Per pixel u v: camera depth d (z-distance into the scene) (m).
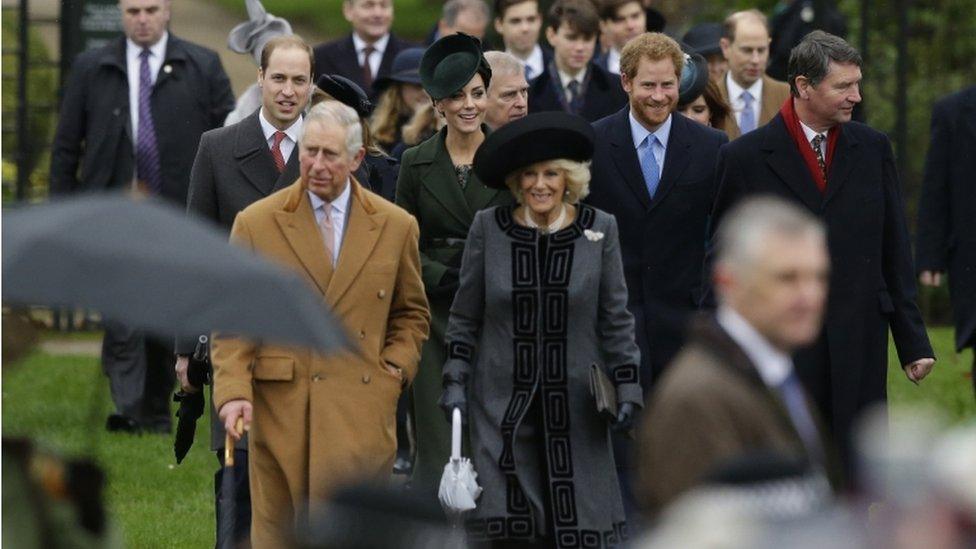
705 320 17.20
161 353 43.22
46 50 60.62
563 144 27.73
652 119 32.56
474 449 27.83
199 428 44.22
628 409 27.47
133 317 15.89
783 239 16.80
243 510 28.98
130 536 33.81
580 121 27.92
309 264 26.66
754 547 11.87
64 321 56.38
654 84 32.47
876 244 31.20
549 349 27.84
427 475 31.00
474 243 28.28
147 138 44.78
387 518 12.02
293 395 26.39
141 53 44.91
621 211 32.47
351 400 26.45
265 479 26.81
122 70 44.84
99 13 56.38
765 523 11.97
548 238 28.00
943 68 65.25
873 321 31.14
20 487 16.36
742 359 16.89
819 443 17.59
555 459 27.67
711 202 32.62
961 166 40.78
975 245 40.59
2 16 59.59
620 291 28.09
